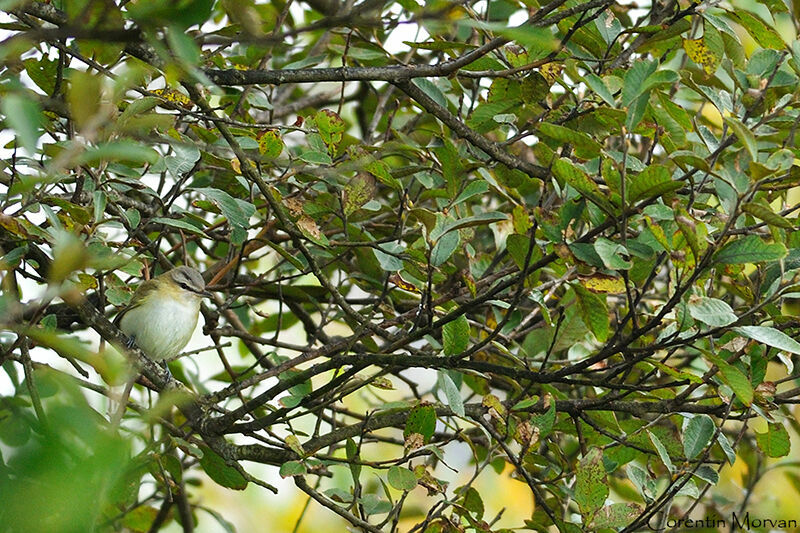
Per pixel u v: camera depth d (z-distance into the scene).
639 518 4.42
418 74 4.97
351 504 4.86
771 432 4.74
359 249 6.28
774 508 6.87
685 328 4.10
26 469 2.03
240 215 4.90
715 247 3.74
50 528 1.98
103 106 3.66
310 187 5.27
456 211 5.35
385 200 7.40
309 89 8.23
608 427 5.30
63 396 2.57
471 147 6.00
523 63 5.37
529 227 4.41
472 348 4.57
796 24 4.96
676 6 5.61
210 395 5.26
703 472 4.65
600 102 5.15
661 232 3.89
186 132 6.05
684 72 4.88
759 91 4.80
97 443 2.11
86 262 2.81
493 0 6.77
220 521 6.67
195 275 6.20
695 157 3.78
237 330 6.00
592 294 4.43
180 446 4.69
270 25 6.39
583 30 5.33
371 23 3.00
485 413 5.27
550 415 4.73
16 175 4.35
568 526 4.68
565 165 4.00
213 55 5.23
